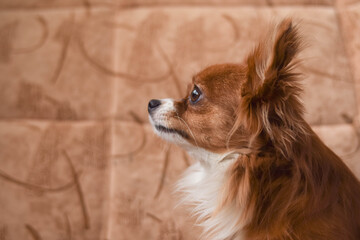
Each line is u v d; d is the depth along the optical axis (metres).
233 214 1.42
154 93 2.31
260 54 1.35
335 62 2.29
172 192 2.05
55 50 2.45
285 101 1.28
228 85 1.49
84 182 2.11
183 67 2.36
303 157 1.32
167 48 2.42
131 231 1.98
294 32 1.25
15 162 2.15
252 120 1.34
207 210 1.55
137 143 2.20
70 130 2.23
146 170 2.13
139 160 2.16
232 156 1.47
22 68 2.40
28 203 2.05
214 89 1.50
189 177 1.77
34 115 2.29
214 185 1.52
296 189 1.30
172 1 2.56
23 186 2.09
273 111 1.32
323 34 2.35
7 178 2.11
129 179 2.11
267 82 1.28
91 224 2.01
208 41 2.41
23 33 2.50
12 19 2.54
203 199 1.58
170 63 2.38
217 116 1.48
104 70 2.39
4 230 2.00
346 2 2.45
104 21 2.52
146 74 2.36
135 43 2.44
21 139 2.20
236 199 1.41
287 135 1.31
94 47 2.45
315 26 2.37
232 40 2.40
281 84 1.26
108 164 2.16
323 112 2.19
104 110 2.29
